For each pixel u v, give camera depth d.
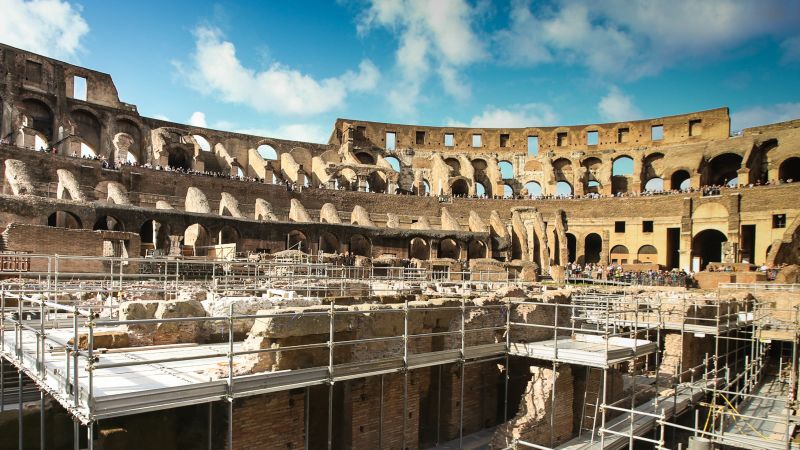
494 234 66.19
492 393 19.09
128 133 66.56
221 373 11.47
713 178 74.56
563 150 87.62
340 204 66.62
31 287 20.34
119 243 36.97
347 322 13.69
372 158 86.00
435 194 82.12
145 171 53.97
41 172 48.06
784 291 35.88
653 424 18.69
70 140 58.75
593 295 30.28
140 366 11.94
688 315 25.14
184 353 13.41
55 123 59.53
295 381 11.64
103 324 8.95
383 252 56.31
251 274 35.03
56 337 13.66
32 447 14.04
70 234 31.98
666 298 27.72
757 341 27.62
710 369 27.72
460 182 84.56
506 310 18.92
